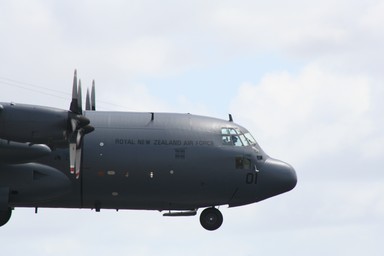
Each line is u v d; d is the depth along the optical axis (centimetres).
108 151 16275
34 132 14475
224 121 16962
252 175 16762
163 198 16612
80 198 16462
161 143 16438
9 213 16812
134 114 16638
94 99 16938
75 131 14875
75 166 15425
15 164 15775
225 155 16625
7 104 14512
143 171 16325
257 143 17150
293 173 17050
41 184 16062
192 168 16488
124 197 16538
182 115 16800
